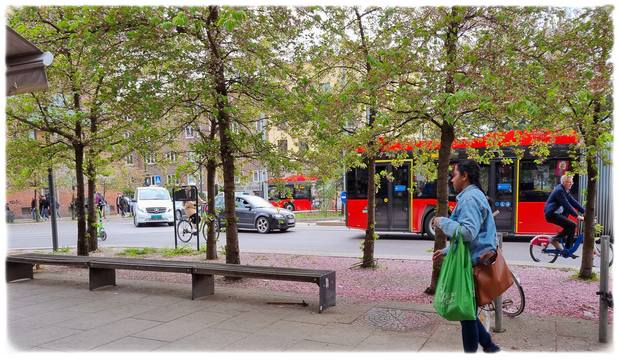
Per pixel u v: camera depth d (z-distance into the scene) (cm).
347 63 771
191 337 493
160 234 1966
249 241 1587
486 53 561
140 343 476
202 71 729
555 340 465
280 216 1848
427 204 1447
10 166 1030
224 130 795
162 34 698
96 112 930
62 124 1039
